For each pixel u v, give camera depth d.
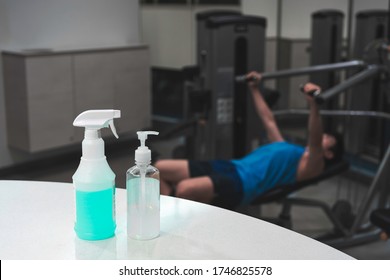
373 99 4.01
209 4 5.50
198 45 3.47
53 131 4.17
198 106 3.20
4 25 4.14
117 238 0.89
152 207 0.88
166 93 6.25
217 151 3.25
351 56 4.25
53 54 4.07
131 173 0.88
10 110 4.18
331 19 4.33
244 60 3.25
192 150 3.58
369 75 2.65
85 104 4.34
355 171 3.96
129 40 5.05
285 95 4.93
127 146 4.35
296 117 4.74
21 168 4.34
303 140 4.57
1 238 0.90
